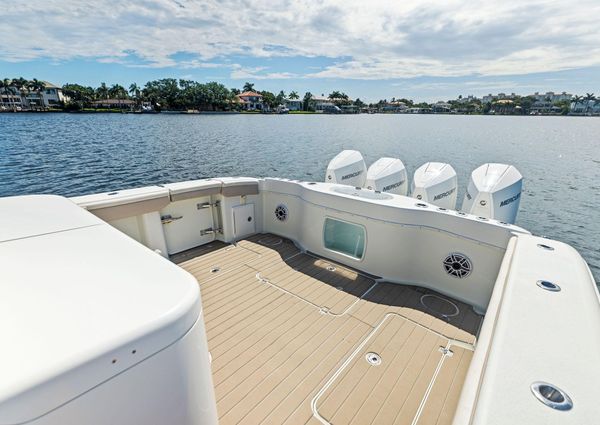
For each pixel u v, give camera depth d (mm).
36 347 574
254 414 1425
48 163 12938
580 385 709
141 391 655
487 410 638
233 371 1664
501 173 4289
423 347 1854
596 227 7508
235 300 2303
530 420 622
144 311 689
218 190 3059
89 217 1370
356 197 2695
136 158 14664
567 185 11148
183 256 2957
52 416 537
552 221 7848
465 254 2266
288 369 1682
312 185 3109
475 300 2270
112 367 595
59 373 534
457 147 20625
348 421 1398
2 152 15133
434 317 2135
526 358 790
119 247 1034
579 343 850
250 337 1921
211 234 3258
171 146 18672
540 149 20391
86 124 33375
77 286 781
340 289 2455
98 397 590
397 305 2262
